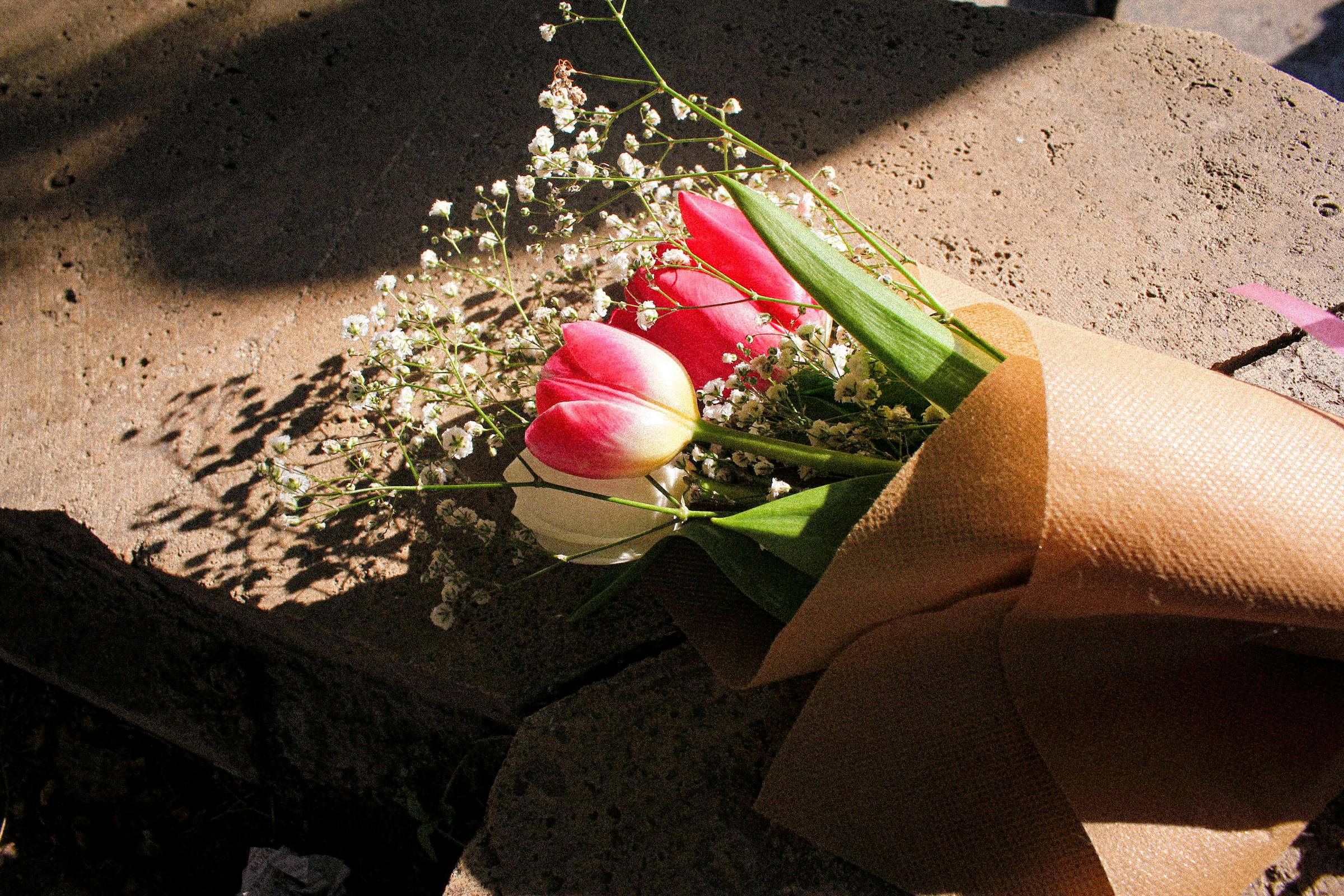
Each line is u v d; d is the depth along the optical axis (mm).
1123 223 684
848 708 517
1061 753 490
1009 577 460
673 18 785
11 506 686
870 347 464
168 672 713
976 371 460
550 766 573
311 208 754
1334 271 655
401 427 611
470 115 771
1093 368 458
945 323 483
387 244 734
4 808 757
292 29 836
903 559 454
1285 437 459
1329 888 519
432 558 634
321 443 673
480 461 652
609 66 773
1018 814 496
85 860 737
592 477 488
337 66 809
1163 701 498
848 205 705
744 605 545
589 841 556
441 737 672
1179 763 492
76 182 789
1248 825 485
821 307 469
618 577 562
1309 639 488
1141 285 663
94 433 699
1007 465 445
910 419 493
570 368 480
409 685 660
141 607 725
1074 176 703
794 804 526
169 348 721
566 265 619
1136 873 478
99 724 761
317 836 695
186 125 800
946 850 503
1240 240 671
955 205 699
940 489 447
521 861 557
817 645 494
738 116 742
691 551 560
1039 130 720
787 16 775
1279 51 1075
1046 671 497
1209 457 447
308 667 698
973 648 500
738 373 519
